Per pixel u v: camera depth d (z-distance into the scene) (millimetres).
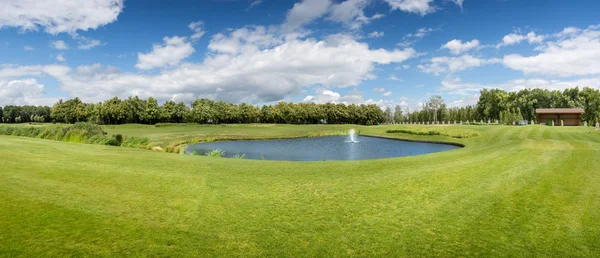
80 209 6477
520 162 12688
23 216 5926
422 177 10039
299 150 30797
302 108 102000
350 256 4949
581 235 5625
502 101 81062
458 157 14844
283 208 7043
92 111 79688
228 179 9688
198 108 89562
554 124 59625
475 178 9859
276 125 84312
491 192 8266
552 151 15562
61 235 5270
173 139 37750
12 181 8258
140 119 83438
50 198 7035
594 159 12953
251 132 53438
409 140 40312
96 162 11977
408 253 5059
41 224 5637
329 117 102875
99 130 27188
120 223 5895
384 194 8164
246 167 11953
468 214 6707
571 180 9398
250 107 100125
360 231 5871
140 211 6578
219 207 7020
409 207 7168
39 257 4562
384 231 5879
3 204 6449
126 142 22562
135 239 5273
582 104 76500
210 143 37750
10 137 22234
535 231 5812
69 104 82812
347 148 32344
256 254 4945
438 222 6293
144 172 10375
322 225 6125
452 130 40656
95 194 7578
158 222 6039
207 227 5898
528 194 8039
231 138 42812
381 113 103938
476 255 4980
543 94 78062
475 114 90375
